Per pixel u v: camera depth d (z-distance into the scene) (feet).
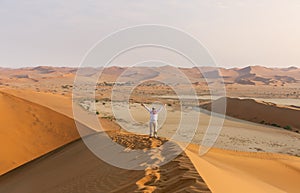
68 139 71.00
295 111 150.30
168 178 26.50
